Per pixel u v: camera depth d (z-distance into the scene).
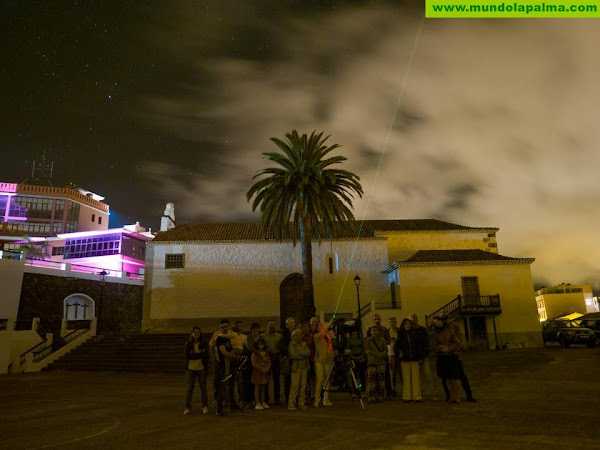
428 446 5.44
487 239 32.03
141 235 40.06
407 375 9.06
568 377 11.65
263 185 25.83
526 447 5.28
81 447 6.04
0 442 6.46
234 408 8.70
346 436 6.14
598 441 5.45
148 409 9.16
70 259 39.06
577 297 61.69
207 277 30.09
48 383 15.29
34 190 48.19
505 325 27.12
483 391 10.08
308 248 23.88
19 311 25.92
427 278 27.72
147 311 29.48
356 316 27.70
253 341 9.04
